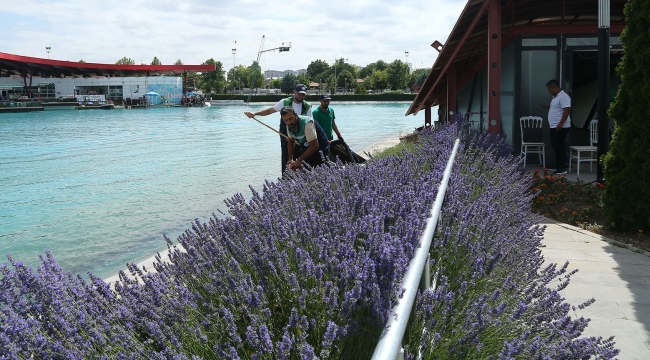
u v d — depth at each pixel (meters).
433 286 3.28
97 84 84.56
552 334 2.88
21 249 7.29
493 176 7.51
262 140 25.31
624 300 4.72
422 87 17.56
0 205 10.40
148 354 2.45
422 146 10.62
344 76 148.50
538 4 11.98
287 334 2.28
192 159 17.86
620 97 6.81
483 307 2.83
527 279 3.93
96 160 17.84
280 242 3.44
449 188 4.93
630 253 6.07
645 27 6.56
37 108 68.31
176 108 79.31
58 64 84.19
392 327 1.78
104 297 2.92
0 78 83.94
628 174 6.75
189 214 9.30
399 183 5.11
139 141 25.33
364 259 2.89
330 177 5.18
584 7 11.90
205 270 3.19
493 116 10.89
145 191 11.77
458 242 3.85
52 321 2.58
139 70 94.50
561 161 11.05
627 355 3.76
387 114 54.94
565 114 10.77
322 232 3.46
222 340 2.59
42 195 11.45
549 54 12.12
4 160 18.03
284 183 5.29
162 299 2.82
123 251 7.06
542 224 7.39
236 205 4.41
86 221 8.91
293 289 2.74
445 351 2.67
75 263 6.60
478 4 11.40
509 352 2.51
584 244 6.45
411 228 3.29
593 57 13.20
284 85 133.12
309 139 7.70
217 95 112.62
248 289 2.70
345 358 2.48
